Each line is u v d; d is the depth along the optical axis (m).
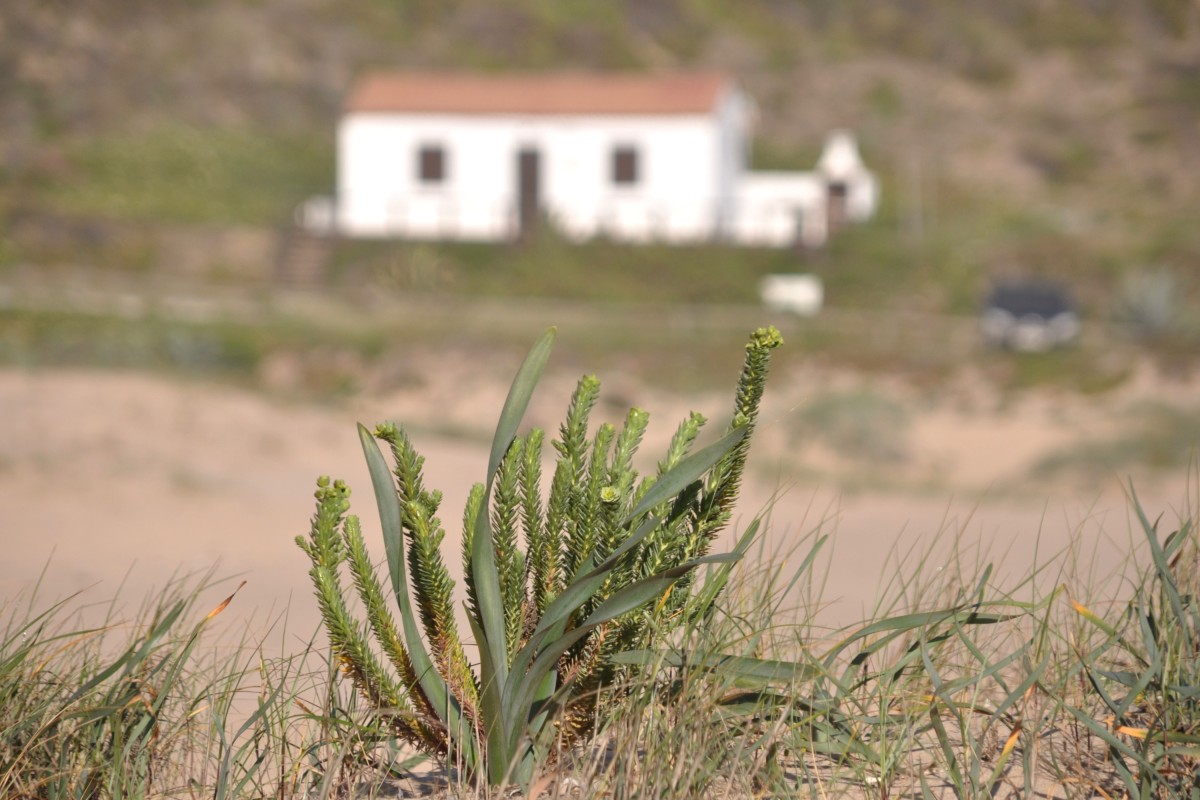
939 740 3.38
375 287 41.34
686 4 86.31
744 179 50.69
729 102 48.06
